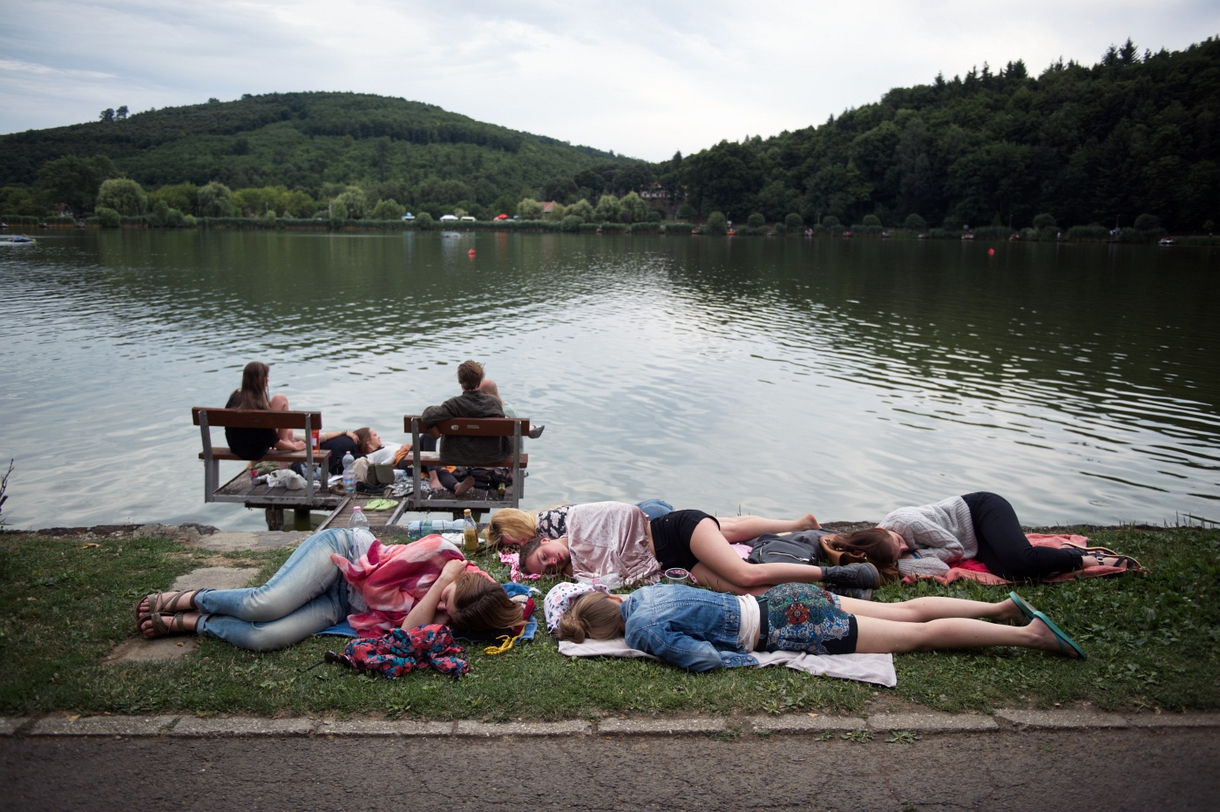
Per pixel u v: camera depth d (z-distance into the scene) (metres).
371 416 13.49
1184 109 90.94
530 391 15.70
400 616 4.82
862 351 20.59
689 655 4.43
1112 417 14.27
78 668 4.27
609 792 3.44
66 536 6.78
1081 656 4.56
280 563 5.99
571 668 4.46
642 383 16.58
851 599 4.93
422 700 4.06
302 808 3.32
